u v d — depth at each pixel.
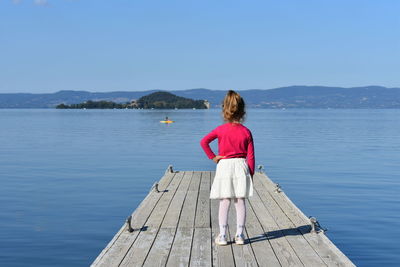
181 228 6.67
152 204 8.37
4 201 13.90
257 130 57.06
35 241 9.88
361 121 94.75
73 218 11.80
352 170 20.66
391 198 14.26
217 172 5.86
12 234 10.39
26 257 8.89
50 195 14.85
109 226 11.05
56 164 23.20
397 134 48.25
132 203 13.62
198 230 6.58
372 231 10.55
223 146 5.82
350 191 15.48
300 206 13.12
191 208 8.01
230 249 5.68
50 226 11.04
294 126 69.19
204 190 9.87
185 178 11.70
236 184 5.78
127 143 36.84
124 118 114.50
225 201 5.91
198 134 48.62
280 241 6.03
